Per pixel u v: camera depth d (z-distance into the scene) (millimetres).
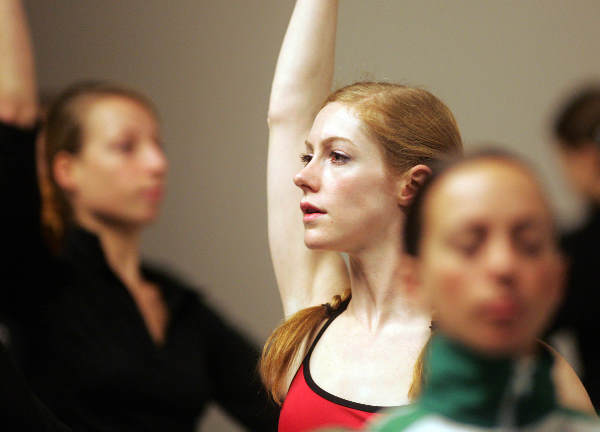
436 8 10898
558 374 3750
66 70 11914
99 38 11898
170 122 11734
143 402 6551
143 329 6738
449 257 1912
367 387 4008
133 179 7105
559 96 10773
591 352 7227
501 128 10867
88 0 11945
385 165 4059
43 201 6996
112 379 6473
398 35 10891
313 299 4844
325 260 4902
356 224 4059
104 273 6816
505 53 10875
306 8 5008
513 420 1949
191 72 11734
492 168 1928
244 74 11609
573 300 7160
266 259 11438
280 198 4941
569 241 7289
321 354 4305
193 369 6859
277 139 4977
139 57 11828
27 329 6625
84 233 6898
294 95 4945
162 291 7207
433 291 1953
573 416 2023
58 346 6559
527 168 1944
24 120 6215
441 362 2006
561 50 10836
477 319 1882
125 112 7195
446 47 10891
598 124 7723
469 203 1893
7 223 6324
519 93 10859
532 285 1866
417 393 3803
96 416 6438
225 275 11492
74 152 7070
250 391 7102
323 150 4160
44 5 11945
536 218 1881
